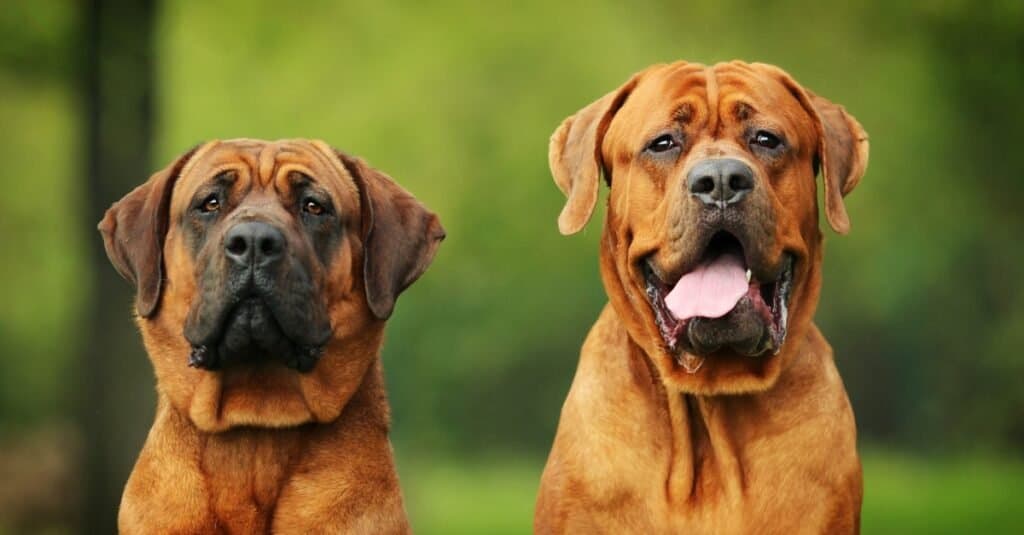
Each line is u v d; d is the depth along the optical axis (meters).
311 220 7.49
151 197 7.67
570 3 24.66
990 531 18.02
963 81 24.02
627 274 7.42
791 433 7.27
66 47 16.53
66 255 27.48
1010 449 30.66
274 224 7.21
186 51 20.75
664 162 7.29
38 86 17.42
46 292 30.83
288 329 7.20
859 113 25.05
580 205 7.62
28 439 19.98
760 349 7.03
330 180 7.63
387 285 7.66
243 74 21.84
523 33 24.88
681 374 7.22
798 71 23.83
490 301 32.22
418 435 32.81
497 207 28.06
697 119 7.32
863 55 23.00
